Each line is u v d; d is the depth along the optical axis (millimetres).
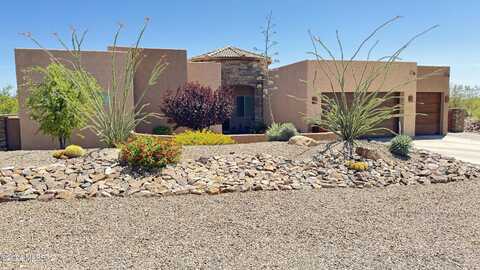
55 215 6020
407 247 4840
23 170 7828
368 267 4242
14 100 24516
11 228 5438
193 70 19422
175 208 6461
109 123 11133
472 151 15289
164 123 18172
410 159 10484
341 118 11273
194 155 9812
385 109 11734
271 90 23656
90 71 15344
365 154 10172
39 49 14836
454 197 7434
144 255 4539
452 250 4746
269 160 9523
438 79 21500
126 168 8266
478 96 29141
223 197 7203
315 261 4402
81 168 8148
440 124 22047
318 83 18859
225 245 4871
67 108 12250
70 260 4383
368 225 5699
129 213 6156
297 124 20156
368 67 19359
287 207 6605
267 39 21125
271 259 4453
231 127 23125
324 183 8312
